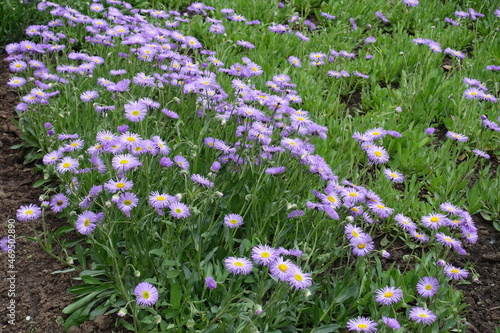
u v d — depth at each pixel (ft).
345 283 5.05
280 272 4.53
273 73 7.48
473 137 6.89
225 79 7.20
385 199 5.98
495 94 7.48
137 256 5.10
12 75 7.16
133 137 5.14
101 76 6.89
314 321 4.91
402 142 6.60
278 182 5.37
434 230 5.58
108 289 5.06
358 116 6.91
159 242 5.17
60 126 6.13
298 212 5.18
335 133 6.69
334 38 8.80
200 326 4.75
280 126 5.76
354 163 6.48
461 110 7.09
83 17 7.30
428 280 4.96
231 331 4.71
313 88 7.27
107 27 7.33
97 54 7.36
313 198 5.71
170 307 4.86
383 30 9.59
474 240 5.23
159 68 6.79
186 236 5.22
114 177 5.44
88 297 4.99
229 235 5.14
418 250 5.76
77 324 4.92
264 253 4.62
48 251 5.12
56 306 5.05
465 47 9.14
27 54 7.02
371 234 5.79
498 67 7.38
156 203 4.88
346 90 7.63
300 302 5.05
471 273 5.65
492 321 5.27
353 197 5.18
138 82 5.94
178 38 7.08
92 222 4.89
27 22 7.77
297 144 5.37
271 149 5.43
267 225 5.32
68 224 5.63
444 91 7.42
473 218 6.15
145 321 4.76
